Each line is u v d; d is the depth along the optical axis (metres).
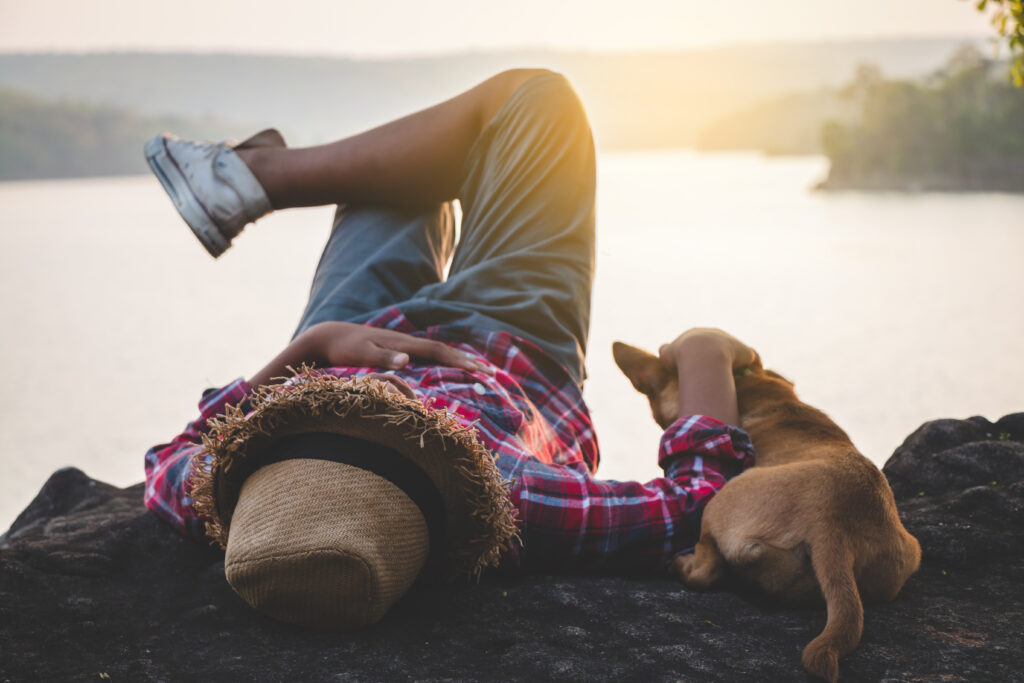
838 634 2.03
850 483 2.38
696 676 1.96
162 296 109.94
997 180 186.12
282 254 153.00
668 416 3.09
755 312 70.75
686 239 123.00
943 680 1.94
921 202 169.75
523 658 2.03
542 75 3.49
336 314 3.23
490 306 3.02
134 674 1.96
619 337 59.59
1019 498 2.84
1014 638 2.16
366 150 3.54
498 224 3.24
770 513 2.36
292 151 3.61
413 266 3.46
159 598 2.43
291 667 1.98
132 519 2.91
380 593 2.00
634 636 2.17
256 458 2.07
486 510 2.11
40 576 2.51
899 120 199.38
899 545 2.36
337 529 1.93
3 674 1.96
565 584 2.46
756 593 2.44
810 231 129.75
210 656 2.05
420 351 2.73
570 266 3.16
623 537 2.53
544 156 3.29
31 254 152.00
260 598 2.01
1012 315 68.25
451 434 2.00
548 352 2.99
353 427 2.01
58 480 3.56
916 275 90.50
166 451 2.80
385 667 1.98
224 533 2.21
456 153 3.58
